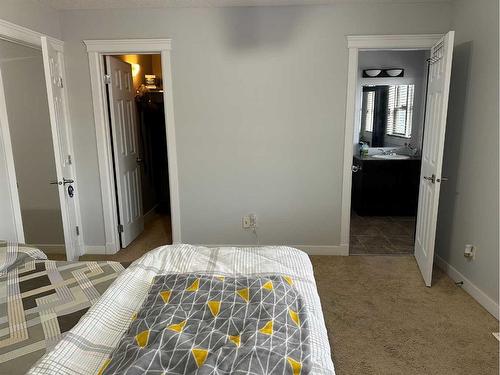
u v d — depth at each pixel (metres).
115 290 1.57
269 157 3.54
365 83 5.06
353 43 3.27
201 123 3.50
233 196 3.64
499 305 2.49
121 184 3.84
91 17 3.33
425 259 3.05
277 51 3.34
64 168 3.39
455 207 3.08
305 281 1.72
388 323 2.48
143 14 3.31
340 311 2.63
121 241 3.90
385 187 4.83
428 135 3.15
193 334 1.21
